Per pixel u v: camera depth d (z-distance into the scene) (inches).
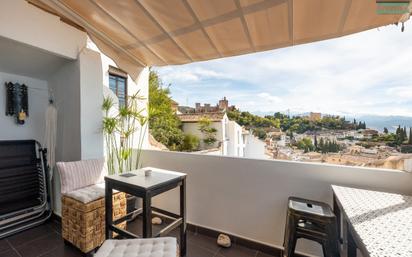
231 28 71.6
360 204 52.0
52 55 97.1
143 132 144.7
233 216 95.3
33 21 85.6
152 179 78.6
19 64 101.2
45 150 113.7
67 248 88.3
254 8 60.8
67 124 110.0
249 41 77.6
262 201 88.5
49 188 113.3
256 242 89.3
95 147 108.8
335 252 58.8
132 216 91.6
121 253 51.3
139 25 79.7
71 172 92.4
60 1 75.8
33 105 117.4
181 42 86.0
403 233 37.1
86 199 82.4
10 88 106.9
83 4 74.9
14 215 97.7
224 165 97.3
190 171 107.0
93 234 84.0
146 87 155.1
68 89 108.6
